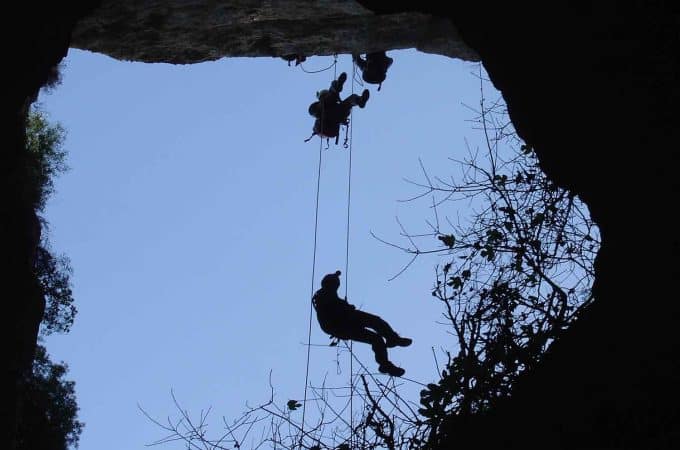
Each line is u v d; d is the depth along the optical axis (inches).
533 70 420.8
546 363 383.2
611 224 394.3
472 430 376.8
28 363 477.1
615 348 357.4
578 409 349.7
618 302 371.9
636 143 373.7
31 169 772.6
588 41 387.5
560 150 422.6
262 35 703.7
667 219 358.6
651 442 321.1
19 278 464.4
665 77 362.0
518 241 435.5
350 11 665.6
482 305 414.3
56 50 498.3
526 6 413.1
